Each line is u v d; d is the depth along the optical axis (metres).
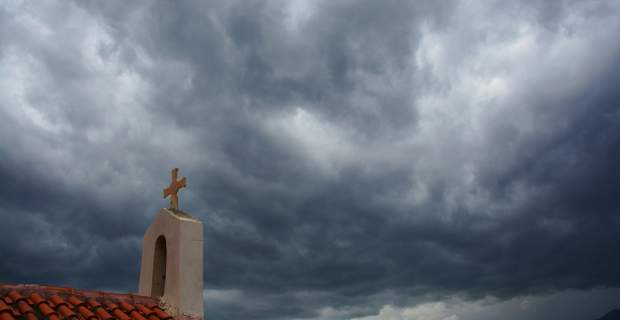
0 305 9.14
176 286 11.22
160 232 12.55
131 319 10.33
